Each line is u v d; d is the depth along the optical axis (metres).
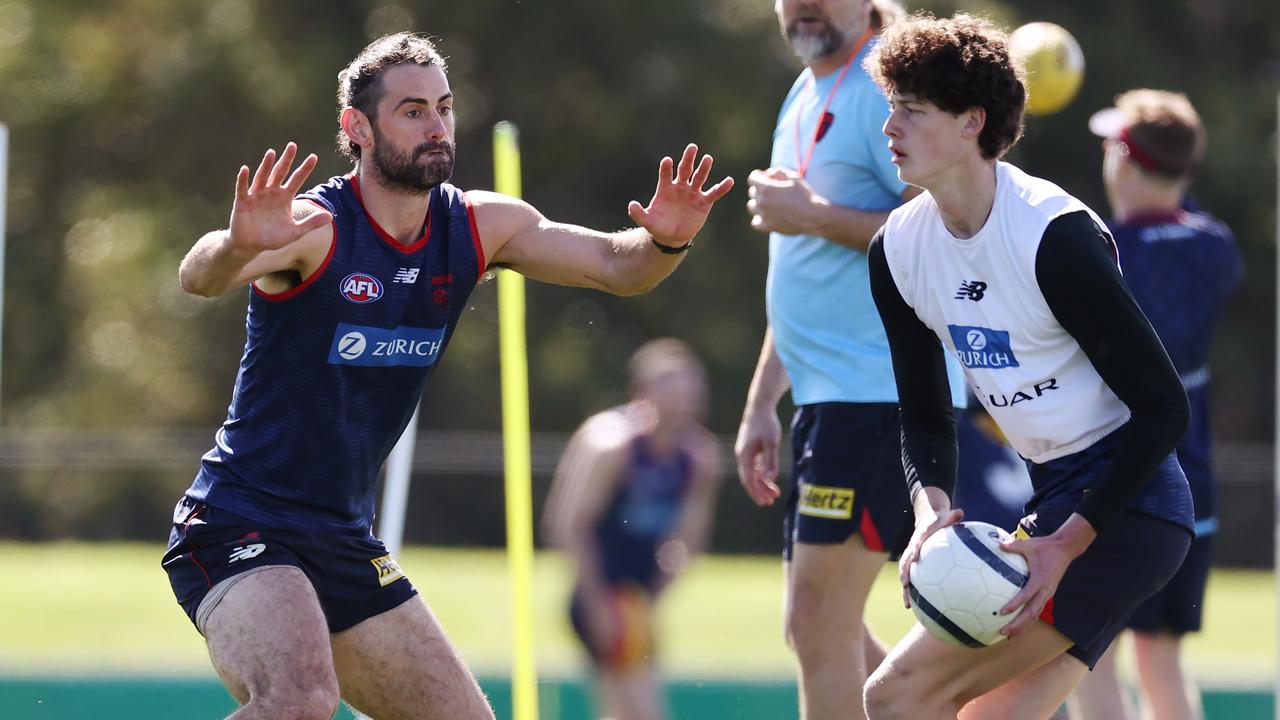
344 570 15.32
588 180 80.31
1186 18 82.19
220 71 77.12
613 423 24.41
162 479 39.22
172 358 78.69
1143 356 13.09
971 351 14.08
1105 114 21.19
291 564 14.91
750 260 76.62
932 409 14.91
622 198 80.56
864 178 17.83
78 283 82.69
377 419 15.40
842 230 17.27
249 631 14.32
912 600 13.86
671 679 24.28
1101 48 77.62
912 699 14.23
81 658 26.77
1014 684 14.23
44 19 82.31
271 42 78.44
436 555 36.69
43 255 83.94
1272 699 24.77
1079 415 13.89
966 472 24.20
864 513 17.59
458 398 73.75
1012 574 13.33
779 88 76.12
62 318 83.75
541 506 33.50
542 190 80.06
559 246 15.97
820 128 18.08
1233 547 38.00
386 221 15.02
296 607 14.45
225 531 15.05
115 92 82.06
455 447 36.91
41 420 78.81
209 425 78.50
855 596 17.83
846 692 17.78
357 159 15.31
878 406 17.61
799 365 18.27
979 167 13.58
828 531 17.70
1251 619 33.47
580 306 76.44
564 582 24.36
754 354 75.62
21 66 82.19
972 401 20.59
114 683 25.02
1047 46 19.47
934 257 14.02
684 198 15.27
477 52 79.25
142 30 81.44
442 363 74.00
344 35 78.88
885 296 14.70
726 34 76.62
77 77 82.19
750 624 29.70
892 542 17.73
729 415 75.56
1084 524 13.31
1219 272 20.78
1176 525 14.06
